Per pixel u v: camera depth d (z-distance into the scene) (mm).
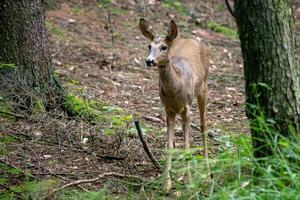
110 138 12172
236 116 14922
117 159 11367
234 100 16406
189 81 11484
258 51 8852
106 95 15633
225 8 27484
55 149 11578
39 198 9273
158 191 9945
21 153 11242
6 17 13055
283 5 8844
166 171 9922
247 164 8797
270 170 8062
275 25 8773
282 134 8805
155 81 17641
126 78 17516
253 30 8867
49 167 10805
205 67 12781
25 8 13109
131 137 12430
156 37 11039
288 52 8828
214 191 9047
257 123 8859
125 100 15492
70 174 10516
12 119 12516
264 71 8828
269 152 8805
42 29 13359
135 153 11656
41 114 12633
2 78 13031
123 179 10430
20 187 9680
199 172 9414
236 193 8031
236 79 18719
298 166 8414
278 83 8797
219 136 12781
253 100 9008
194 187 9125
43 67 13328
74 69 17547
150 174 10773
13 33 13086
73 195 9414
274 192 7777
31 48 13164
